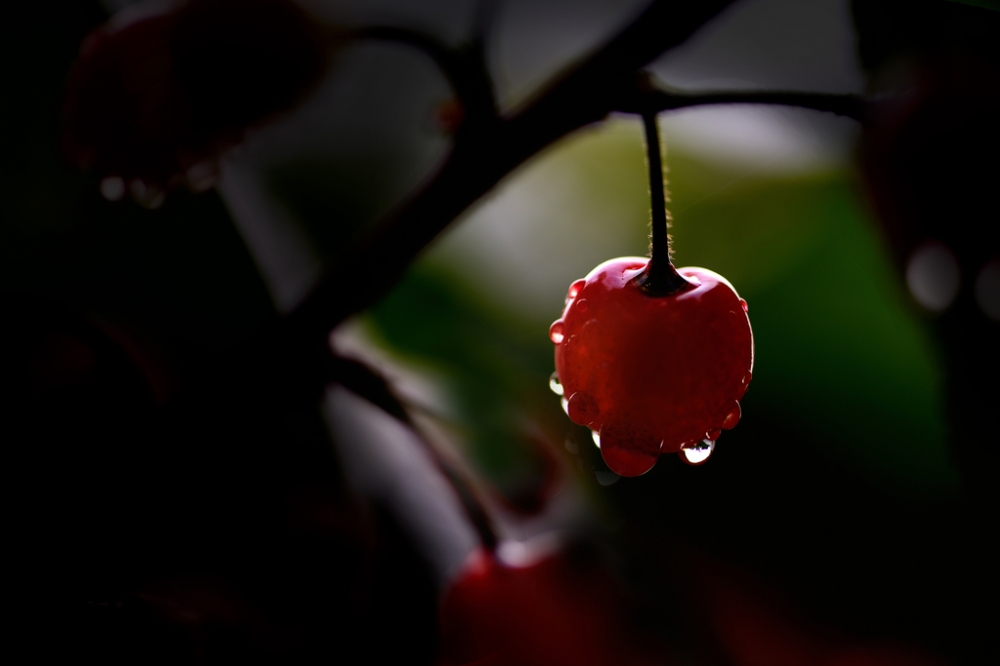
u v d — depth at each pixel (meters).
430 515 0.12
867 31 0.11
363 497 0.12
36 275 0.12
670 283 0.11
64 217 0.12
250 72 0.11
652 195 0.11
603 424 0.11
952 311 0.11
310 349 0.11
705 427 0.11
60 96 0.12
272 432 0.11
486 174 0.11
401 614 0.12
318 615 0.12
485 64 0.11
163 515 0.11
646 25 0.11
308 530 0.12
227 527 0.11
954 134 0.10
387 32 0.11
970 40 0.11
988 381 0.11
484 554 0.12
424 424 0.12
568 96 0.11
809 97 0.10
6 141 0.12
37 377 0.11
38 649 0.11
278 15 0.11
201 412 0.11
